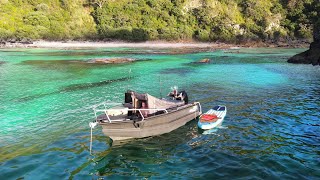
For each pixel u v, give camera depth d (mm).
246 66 44938
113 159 13391
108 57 56812
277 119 18656
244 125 17609
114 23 101438
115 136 15023
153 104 16234
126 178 11680
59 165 12711
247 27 104625
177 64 47188
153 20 104625
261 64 47438
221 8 113625
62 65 44969
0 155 13664
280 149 13969
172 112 16750
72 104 22984
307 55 49500
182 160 13180
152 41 97750
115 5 105812
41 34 90562
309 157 13031
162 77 35156
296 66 44938
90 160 13266
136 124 15148
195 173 11875
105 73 38062
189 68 42781
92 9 106250
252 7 113625
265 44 96000
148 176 11805
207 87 29234
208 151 13992
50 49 73812
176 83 31375
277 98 24328
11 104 22922
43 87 29094
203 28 106500
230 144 14773
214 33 103250
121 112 15859
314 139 15234
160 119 16094
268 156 13148
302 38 104000
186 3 111562
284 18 110375
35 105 22672
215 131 16703
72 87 29281
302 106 21719
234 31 102625
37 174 11852
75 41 91688
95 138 15922
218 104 22656
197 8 109312
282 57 58688
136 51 71625
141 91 27547
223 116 18500
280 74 37062
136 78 34500
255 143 14805
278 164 12328
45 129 17375
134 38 96375
